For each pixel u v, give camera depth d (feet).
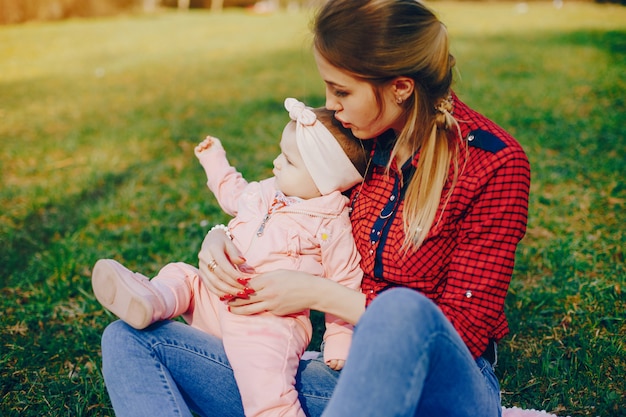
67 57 38.04
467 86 25.11
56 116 23.31
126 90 27.89
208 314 6.37
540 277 10.88
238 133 20.02
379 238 6.02
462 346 4.66
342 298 5.65
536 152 17.11
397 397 4.27
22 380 8.52
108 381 5.49
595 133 18.40
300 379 5.92
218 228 6.79
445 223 5.52
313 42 5.62
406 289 4.55
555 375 8.14
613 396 7.59
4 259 11.84
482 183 5.33
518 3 67.00
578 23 44.04
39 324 9.83
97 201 14.65
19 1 57.67
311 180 6.66
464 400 4.78
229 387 5.90
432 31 5.36
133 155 18.26
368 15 5.26
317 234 6.44
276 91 26.58
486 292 5.37
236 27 51.37
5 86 29.45
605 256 11.23
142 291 5.61
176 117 22.63
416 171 5.63
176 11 74.74
